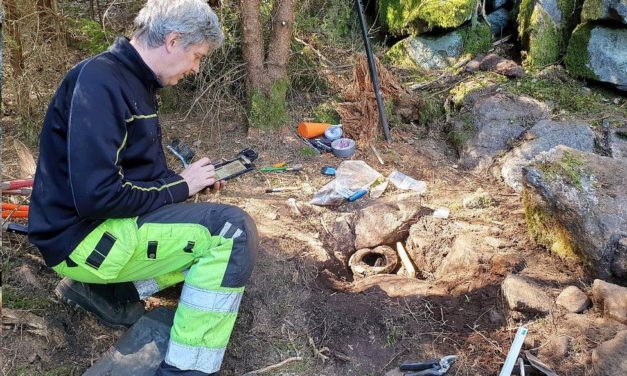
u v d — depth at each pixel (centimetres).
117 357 229
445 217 329
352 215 330
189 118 411
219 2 427
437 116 418
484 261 286
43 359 234
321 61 439
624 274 265
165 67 214
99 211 200
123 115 202
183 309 219
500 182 363
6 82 385
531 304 253
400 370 235
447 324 257
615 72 410
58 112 207
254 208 329
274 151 380
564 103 411
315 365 243
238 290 221
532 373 231
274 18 380
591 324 246
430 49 463
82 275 218
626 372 217
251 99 388
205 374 220
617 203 276
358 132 397
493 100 406
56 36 396
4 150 366
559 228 283
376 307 265
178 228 218
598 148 373
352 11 502
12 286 255
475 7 454
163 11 205
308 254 297
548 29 438
